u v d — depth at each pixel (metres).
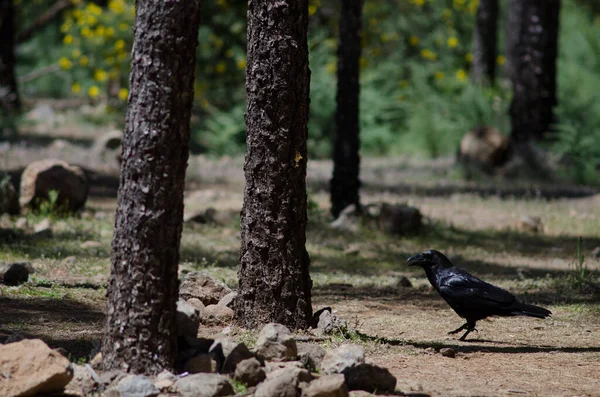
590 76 39.25
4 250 13.77
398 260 16.03
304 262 9.32
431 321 10.85
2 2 34.81
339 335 9.27
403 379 7.82
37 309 10.20
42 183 17.20
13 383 6.61
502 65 43.19
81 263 13.27
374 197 23.19
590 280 13.92
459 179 27.28
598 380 8.12
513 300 9.55
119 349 7.19
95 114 37.47
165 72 7.06
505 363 8.71
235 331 9.10
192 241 16.23
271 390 6.73
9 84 35.09
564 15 46.75
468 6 42.34
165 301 7.23
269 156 9.12
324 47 35.50
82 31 35.16
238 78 35.59
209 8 34.50
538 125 28.73
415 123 34.19
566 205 22.64
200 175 25.70
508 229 19.33
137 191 7.12
